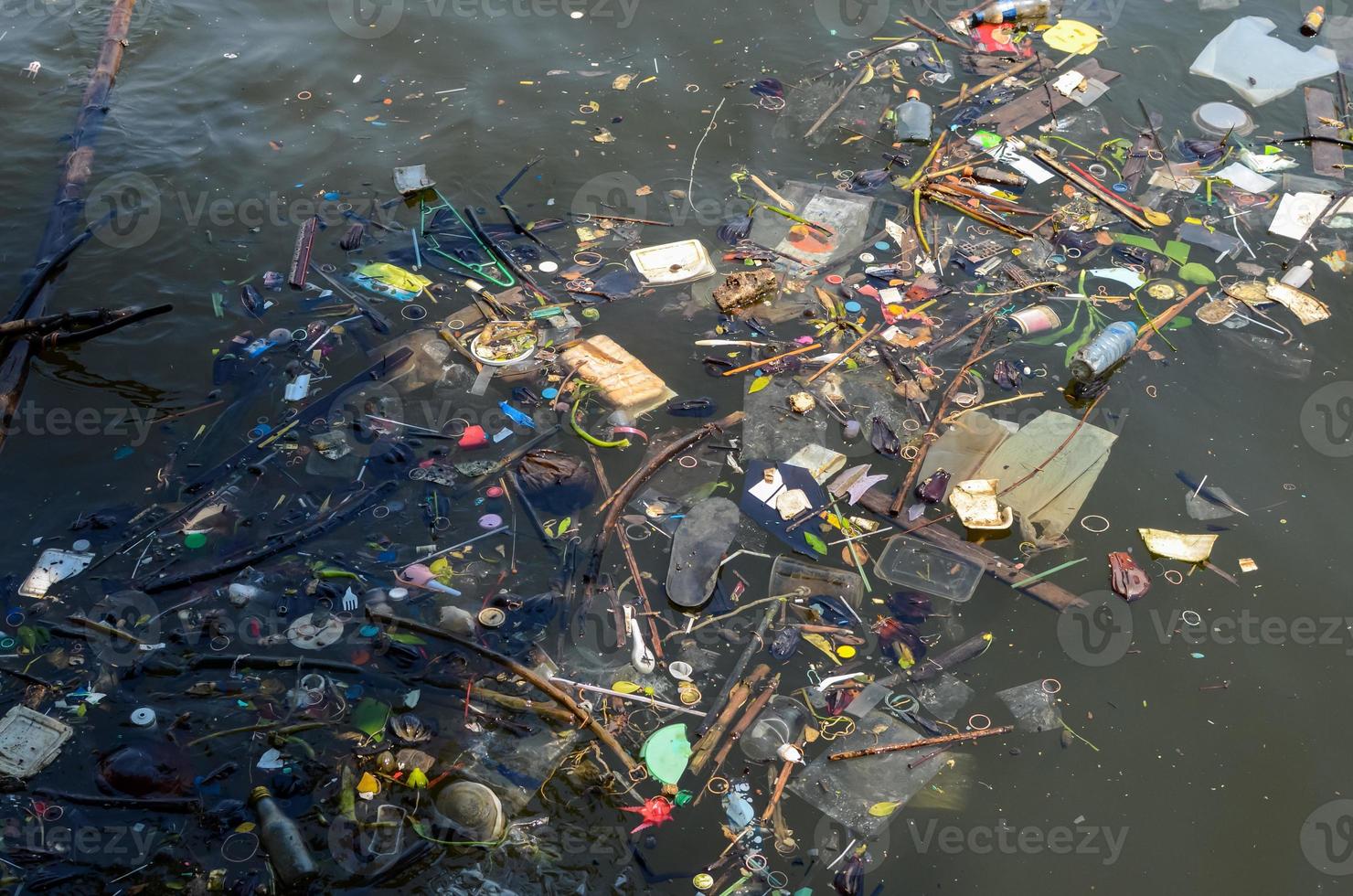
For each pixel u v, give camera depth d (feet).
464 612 16.01
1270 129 25.54
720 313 20.95
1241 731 15.23
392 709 15.05
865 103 25.96
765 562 16.99
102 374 19.36
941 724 15.17
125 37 26.73
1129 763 14.84
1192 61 27.45
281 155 24.03
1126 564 17.02
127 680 15.29
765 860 13.73
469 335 20.30
